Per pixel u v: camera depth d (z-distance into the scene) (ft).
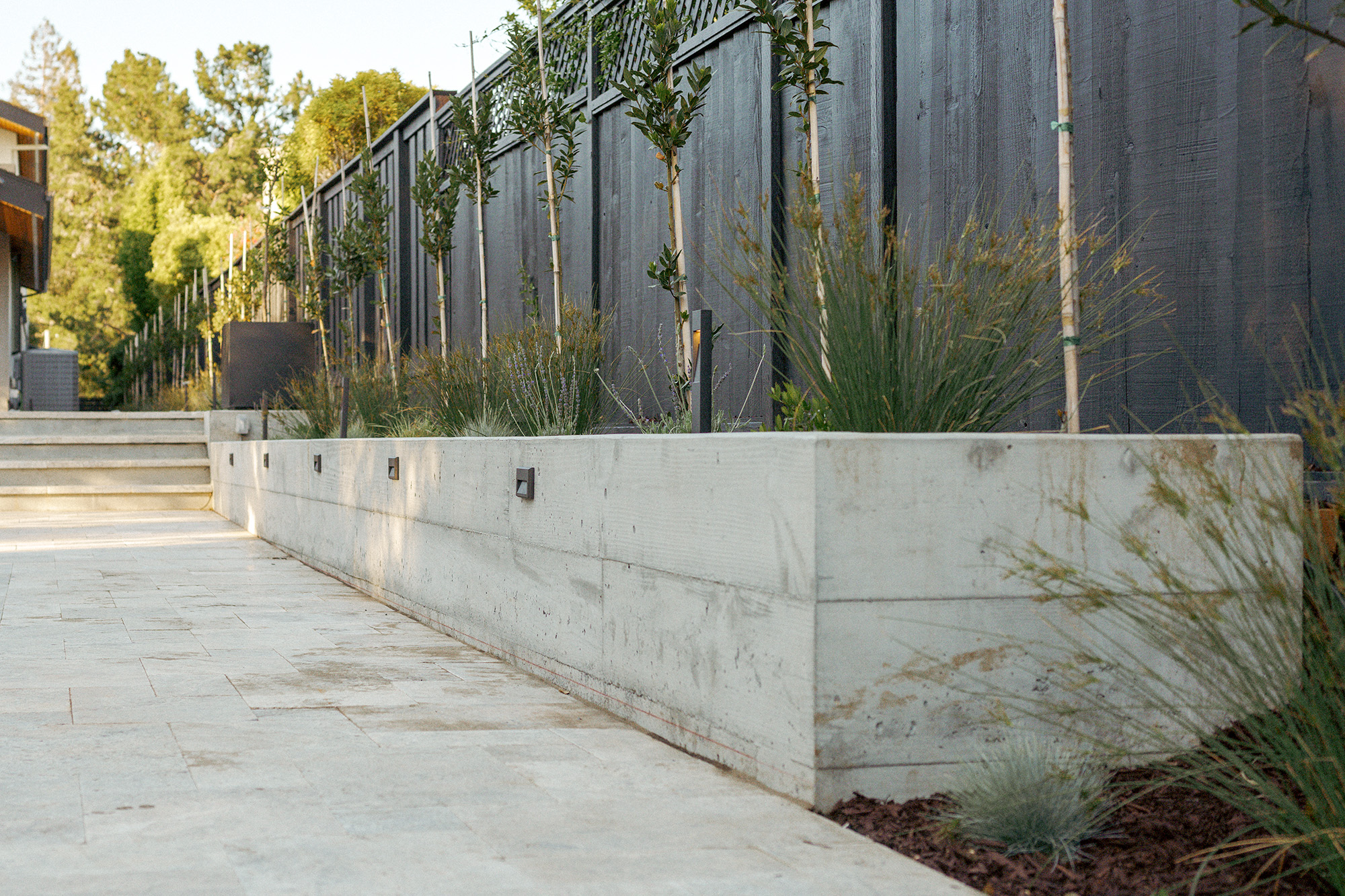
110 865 6.44
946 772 8.06
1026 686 8.22
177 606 17.42
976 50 13.75
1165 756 8.40
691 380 15.99
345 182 42.91
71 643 14.02
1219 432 10.65
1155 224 11.39
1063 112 9.71
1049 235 9.95
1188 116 11.05
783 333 10.23
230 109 173.99
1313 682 6.36
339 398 28.66
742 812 7.84
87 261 164.45
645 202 21.63
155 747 9.15
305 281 46.19
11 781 8.13
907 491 7.98
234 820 7.34
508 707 11.21
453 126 31.50
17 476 36.47
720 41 19.24
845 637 7.89
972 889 6.48
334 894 6.07
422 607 16.78
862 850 7.10
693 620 9.52
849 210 9.51
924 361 9.28
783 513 8.19
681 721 9.70
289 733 9.77
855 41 15.94
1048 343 10.11
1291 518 7.04
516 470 13.41
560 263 21.76
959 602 8.10
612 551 11.03
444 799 7.96
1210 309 10.84
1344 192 9.63
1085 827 7.06
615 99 22.39
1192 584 8.55
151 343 84.58
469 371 20.62
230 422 39.19
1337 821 6.09
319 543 22.61
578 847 7.01
